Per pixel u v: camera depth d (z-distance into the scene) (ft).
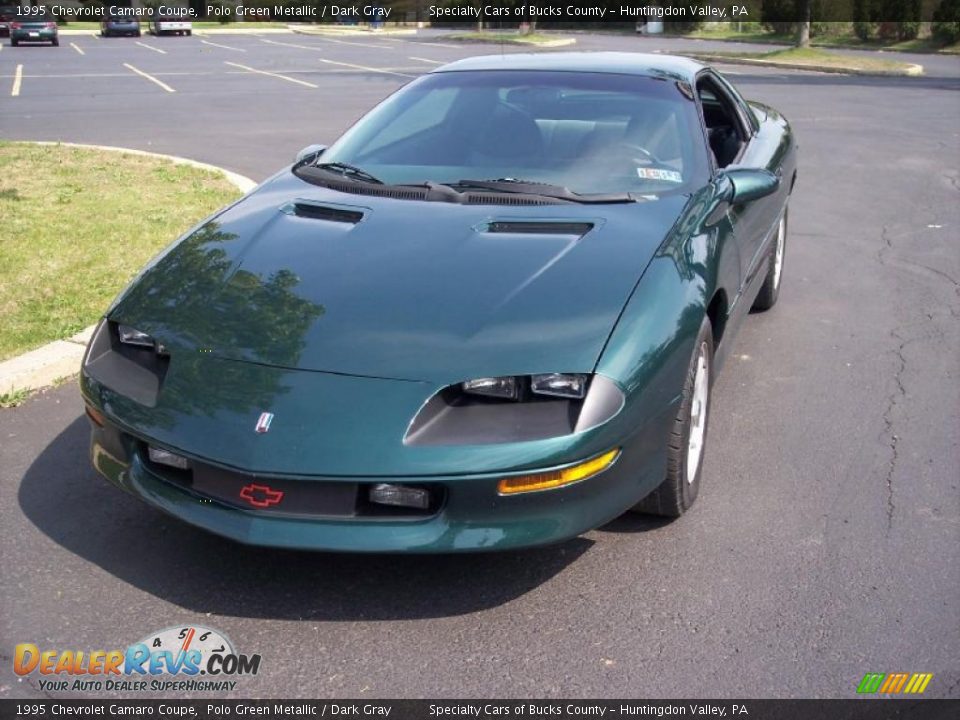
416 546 8.86
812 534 10.99
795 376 15.79
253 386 9.28
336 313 9.87
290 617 9.49
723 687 8.52
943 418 14.15
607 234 11.12
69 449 13.01
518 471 8.77
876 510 11.52
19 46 118.52
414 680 8.62
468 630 9.30
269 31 161.79
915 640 9.12
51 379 15.10
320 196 12.66
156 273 11.27
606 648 9.04
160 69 79.41
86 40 136.26
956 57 93.04
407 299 9.97
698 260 11.14
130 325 10.43
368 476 8.71
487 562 10.43
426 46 115.75
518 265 10.45
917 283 21.01
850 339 17.53
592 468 9.09
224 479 9.14
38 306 17.51
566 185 12.60
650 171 12.88
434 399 8.97
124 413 9.73
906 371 15.98
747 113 17.74
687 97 14.25
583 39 121.80
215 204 25.88
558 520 9.09
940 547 10.69
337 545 8.89
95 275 19.34
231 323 10.00
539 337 9.38
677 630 9.30
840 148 38.37
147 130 42.01
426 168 13.23
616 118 13.67
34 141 37.68
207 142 38.52
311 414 8.96
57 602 9.70
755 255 14.75
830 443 13.34
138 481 9.83
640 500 9.95
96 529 11.04
